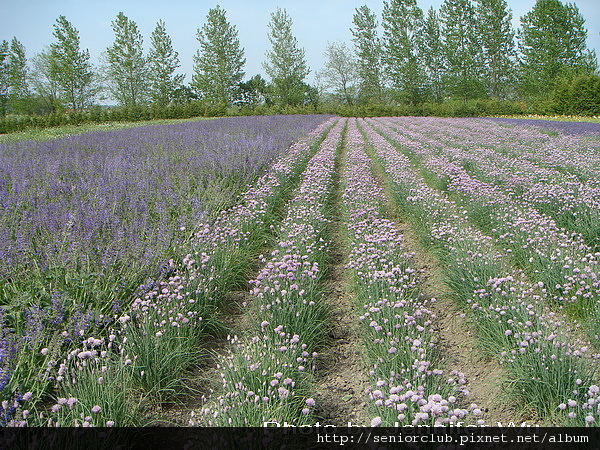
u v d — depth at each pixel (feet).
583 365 11.28
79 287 15.31
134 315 14.56
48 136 79.25
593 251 19.35
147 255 17.10
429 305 17.65
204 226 21.72
